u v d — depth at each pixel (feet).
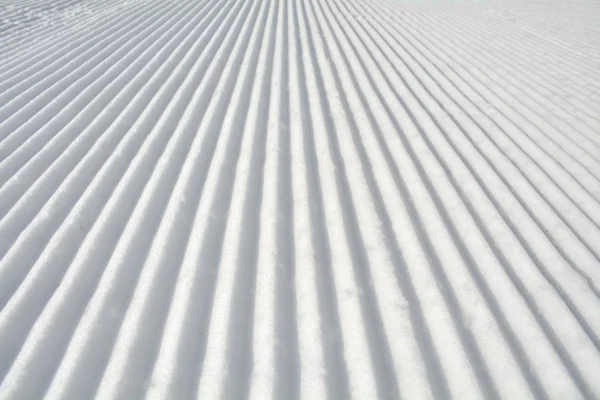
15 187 10.60
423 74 18.07
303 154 12.11
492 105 15.44
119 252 8.84
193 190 10.59
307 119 14.08
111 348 7.11
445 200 10.53
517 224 9.87
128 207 10.07
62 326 7.43
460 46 21.68
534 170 11.78
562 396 6.58
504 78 17.84
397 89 16.53
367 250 8.99
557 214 10.26
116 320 7.54
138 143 12.46
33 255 8.83
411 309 7.79
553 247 9.23
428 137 13.21
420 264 8.66
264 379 6.61
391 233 9.46
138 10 26.45
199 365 6.84
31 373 6.73
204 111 14.33
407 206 10.28
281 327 7.42
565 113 14.99
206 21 24.39
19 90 15.66
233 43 20.77
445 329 7.44
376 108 14.89
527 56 20.45
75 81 16.47
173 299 7.90
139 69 17.60
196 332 7.32
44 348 7.08
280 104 14.92
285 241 9.18
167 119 13.74
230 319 7.51
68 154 11.89
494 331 7.45
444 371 6.86
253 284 8.21
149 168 11.39
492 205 10.37
